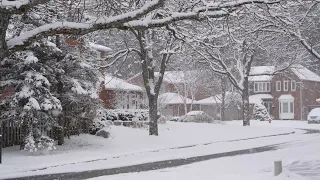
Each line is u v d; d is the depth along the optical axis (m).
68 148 20.64
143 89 39.91
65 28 12.56
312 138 27.19
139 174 13.46
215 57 34.16
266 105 63.50
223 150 21.17
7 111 18.39
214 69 35.47
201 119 40.78
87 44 22.03
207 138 27.64
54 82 20.17
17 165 15.73
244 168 14.27
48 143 18.61
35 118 18.17
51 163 16.34
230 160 16.73
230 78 38.19
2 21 11.76
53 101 18.95
